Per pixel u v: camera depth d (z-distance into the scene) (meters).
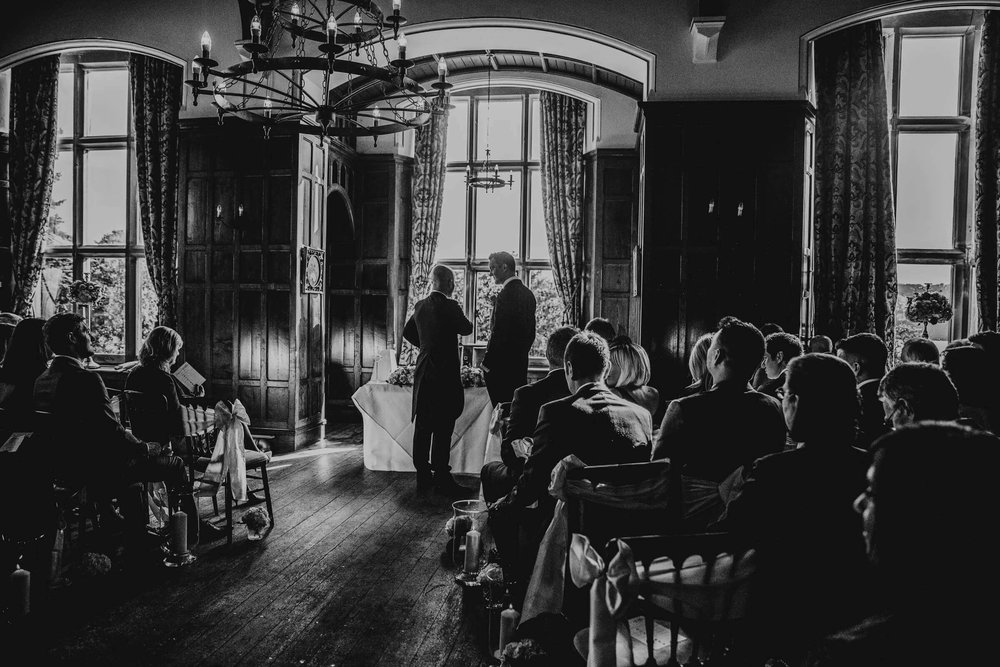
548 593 2.71
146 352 4.07
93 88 9.28
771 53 6.27
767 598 1.68
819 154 7.63
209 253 7.37
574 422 2.68
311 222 7.59
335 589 3.52
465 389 6.23
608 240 8.77
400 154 9.25
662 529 2.28
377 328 9.28
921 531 0.95
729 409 2.32
